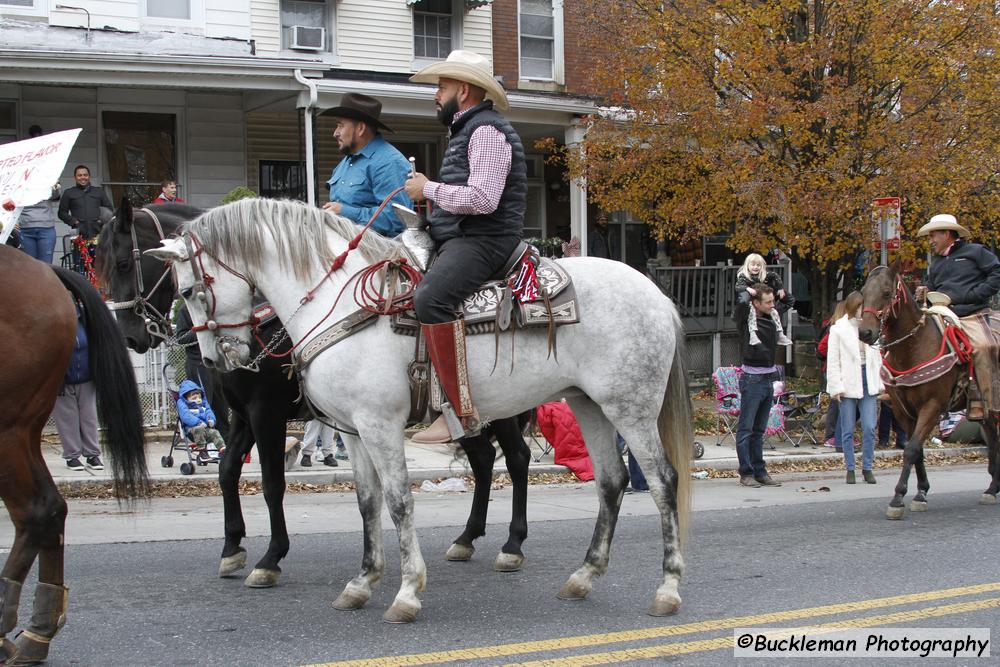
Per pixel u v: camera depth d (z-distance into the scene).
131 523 8.19
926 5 14.12
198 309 5.55
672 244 19.95
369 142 6.79
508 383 5.51
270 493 6.11
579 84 19.12
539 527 8.30
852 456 11.21
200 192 16.08
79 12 14.99
